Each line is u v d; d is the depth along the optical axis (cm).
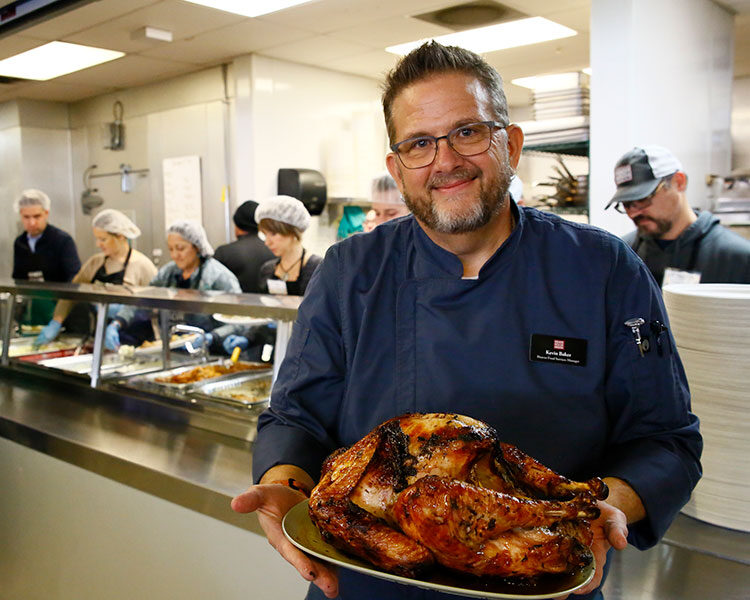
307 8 373
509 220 115
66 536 227
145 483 191
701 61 366
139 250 602
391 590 111
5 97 629
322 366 120
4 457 253
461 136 100
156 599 197
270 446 112
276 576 167
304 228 358
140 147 587
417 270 115
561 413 106
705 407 122
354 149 521
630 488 96
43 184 654
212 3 365
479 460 83
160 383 235
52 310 298
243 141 494
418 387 112
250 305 204
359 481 82
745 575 110
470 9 378
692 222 258
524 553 70
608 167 313
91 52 463
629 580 123
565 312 107
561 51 475
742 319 114
